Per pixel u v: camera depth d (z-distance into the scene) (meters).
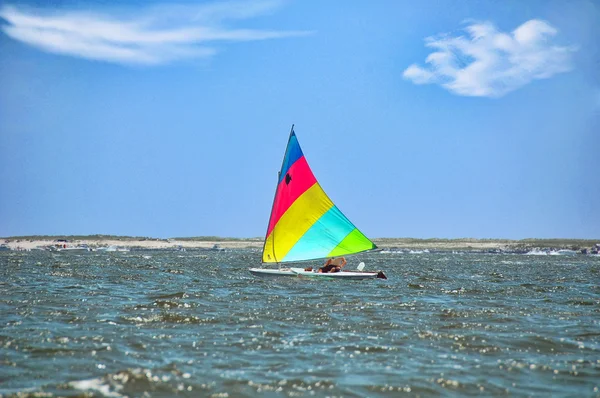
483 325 73.00
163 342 60.94
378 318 77.94
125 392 43.88
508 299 104.75
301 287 123.25
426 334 66.56
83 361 52.56
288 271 147.50
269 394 44.03
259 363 52.72
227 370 50.16
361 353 57.06
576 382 47.88
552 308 91.06
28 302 92.00
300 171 144.25
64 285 126.19
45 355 54.66
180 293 104.88
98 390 44.16
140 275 162.12
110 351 56.50
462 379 48.28
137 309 84.31
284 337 64.44
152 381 46.44
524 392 45.22
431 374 49.62
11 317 75.94
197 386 45.53
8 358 53.41
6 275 158.12
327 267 149.00
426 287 127.69
